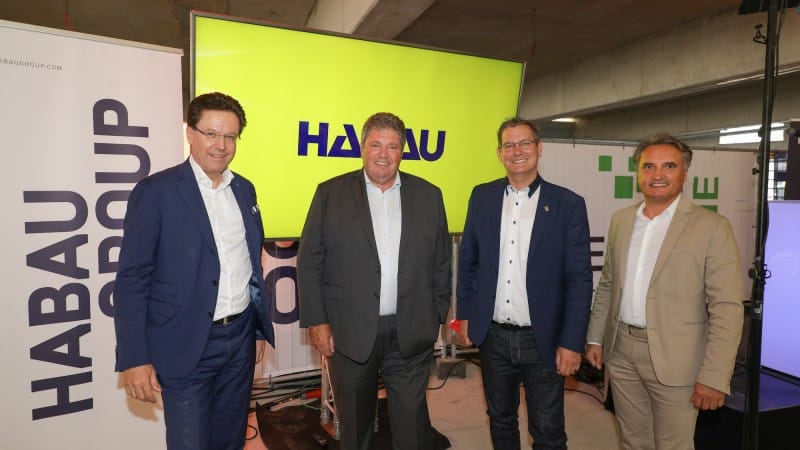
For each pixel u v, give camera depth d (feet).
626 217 6.26
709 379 5.25
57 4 18.11
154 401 4.99
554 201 6.22
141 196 4.93
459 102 9.87
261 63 8.34
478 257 6.77
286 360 11.42
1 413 6.31
